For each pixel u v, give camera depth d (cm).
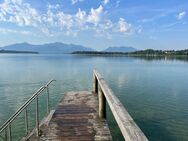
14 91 1777
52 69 4175
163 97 1571
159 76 3058
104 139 459
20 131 836
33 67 4688
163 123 999
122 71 3838
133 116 1103
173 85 2175
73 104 759
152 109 1236
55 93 1645
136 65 5662
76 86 2053
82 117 607
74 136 475
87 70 3969
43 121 569
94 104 757
